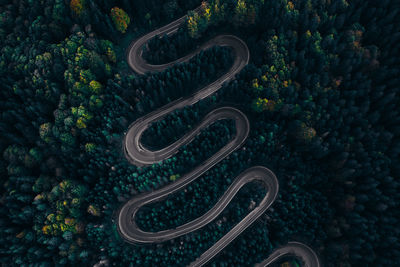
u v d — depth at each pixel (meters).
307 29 98.12
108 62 98.75
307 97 97.75
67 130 92.19
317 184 101.12
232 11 99.06
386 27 99.62
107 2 98.12
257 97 98.62
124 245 94.25
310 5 95.75
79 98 92.31
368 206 97.44
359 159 98.19
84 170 93.38
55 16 95.94
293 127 98.25
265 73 97.50
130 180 94.38
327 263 95.88
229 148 103.06
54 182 94.62
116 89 96.00
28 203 93.44
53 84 92.94
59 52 93.19
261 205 100.12
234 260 91.94
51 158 94.69
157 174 96.88
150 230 96.19
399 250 92.94
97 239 91.62
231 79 104.25
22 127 96.31
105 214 94.62
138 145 100.69
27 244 90.12
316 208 97.88
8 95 97.94
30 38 98.31
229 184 101.88
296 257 96.94
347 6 99.62
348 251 94.12
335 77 101.50
